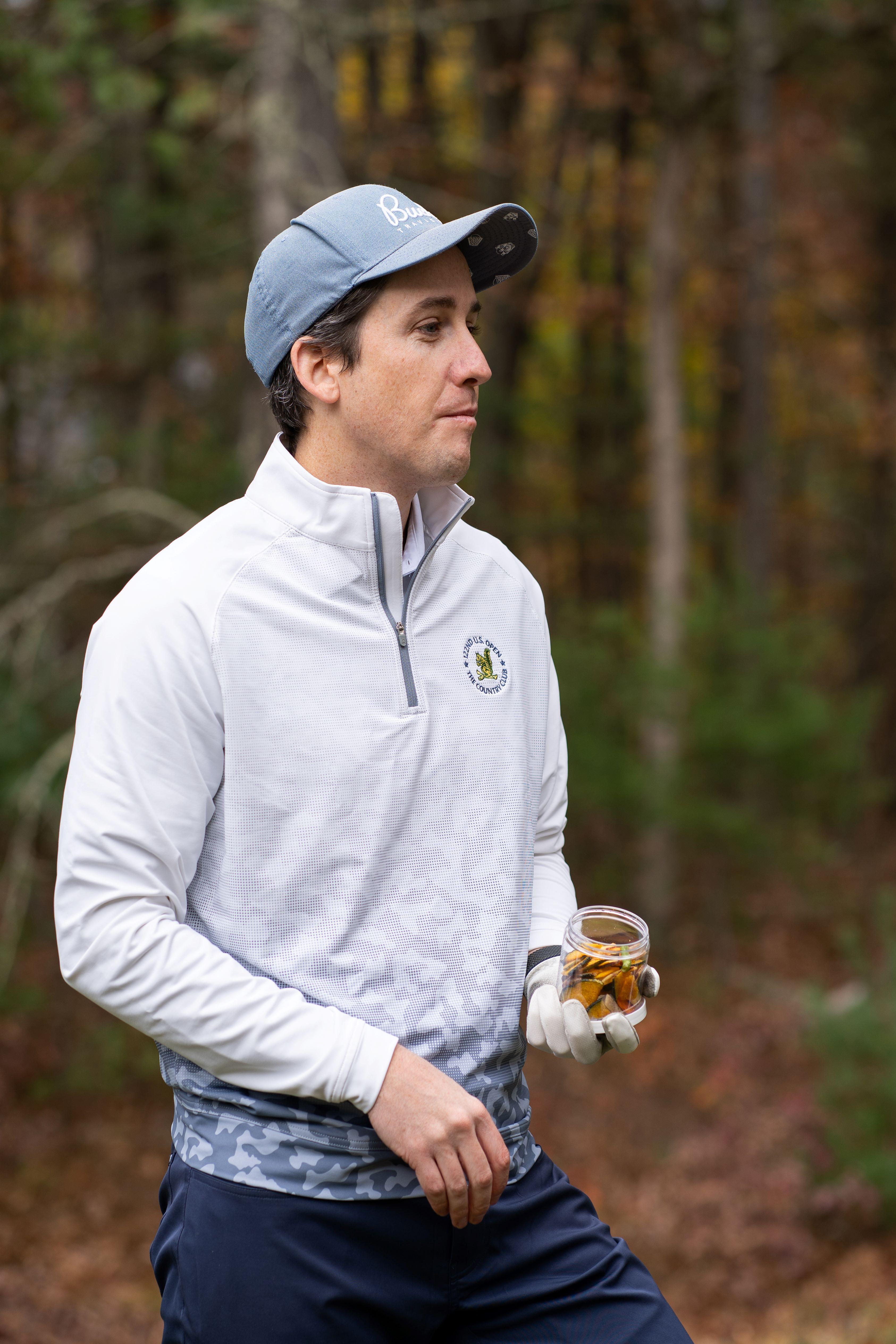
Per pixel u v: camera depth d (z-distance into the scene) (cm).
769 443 1650
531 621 189
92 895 151
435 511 178
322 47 832
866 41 1229
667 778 1202
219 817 160
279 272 170
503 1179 151
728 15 1292
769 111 1476
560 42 1577
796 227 1822
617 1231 906
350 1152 157
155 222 1127
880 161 1759
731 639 1248
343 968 158
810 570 2156
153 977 148
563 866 197
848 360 1894
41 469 926
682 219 1562
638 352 1927
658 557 1366
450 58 1578
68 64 722
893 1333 695
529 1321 166
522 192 1545
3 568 829
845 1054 838
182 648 157
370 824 160
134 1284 777
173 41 881
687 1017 1247
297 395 174
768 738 1180
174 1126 173
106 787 153
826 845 1326
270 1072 149
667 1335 165
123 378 1052
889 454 1875
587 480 1878
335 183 841
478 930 165
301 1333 155
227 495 944
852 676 2020
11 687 767
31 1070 981
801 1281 809
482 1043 163
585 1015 165
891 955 868
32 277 1109
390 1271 160
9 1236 818
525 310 1575
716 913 1364
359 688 163
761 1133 1011
